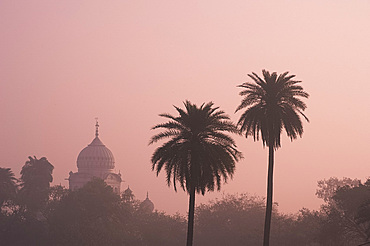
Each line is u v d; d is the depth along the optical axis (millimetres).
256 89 118750
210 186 108125
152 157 107750
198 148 105938
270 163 118750
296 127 115688
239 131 110312
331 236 193250
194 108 109625
